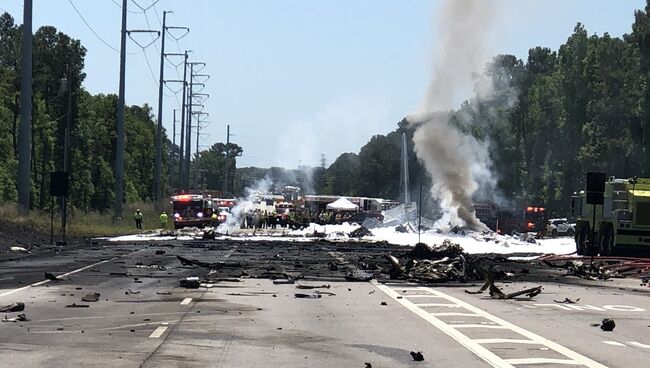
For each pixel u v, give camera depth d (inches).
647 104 3634.4
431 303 818.2
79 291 877.8
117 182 3154.5
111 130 5418.3
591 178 1331.2
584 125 4146.2
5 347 519.2
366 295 887.7
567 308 793.6
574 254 1834.4
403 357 510.0
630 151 3752.5
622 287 1055.0
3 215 2052.2
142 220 3302.2
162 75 4259.4
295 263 1342.3
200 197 3476.9
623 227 1609.3
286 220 3654.0
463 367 478.3
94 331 594.9
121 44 3174.2
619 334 623.5
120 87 3176.7
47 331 591.2
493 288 894.4
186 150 6013.8
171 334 585.3
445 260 1136.2
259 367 469.1
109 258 1428.4
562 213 4421.8
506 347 551.2
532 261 1518.2
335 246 2006.6
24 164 2126.0
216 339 566.9
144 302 786.8
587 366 486.0
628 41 4101.9
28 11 2076.8
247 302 800.3
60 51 4296.3
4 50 4975.4
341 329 628.1
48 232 2117.4
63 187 1888.5
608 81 4047.7
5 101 4023.1
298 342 561.9
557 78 4537.4
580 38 4330.7
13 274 1082.7
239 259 1446.9
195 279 942.4
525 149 5319.9
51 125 4160.9
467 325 658.8
